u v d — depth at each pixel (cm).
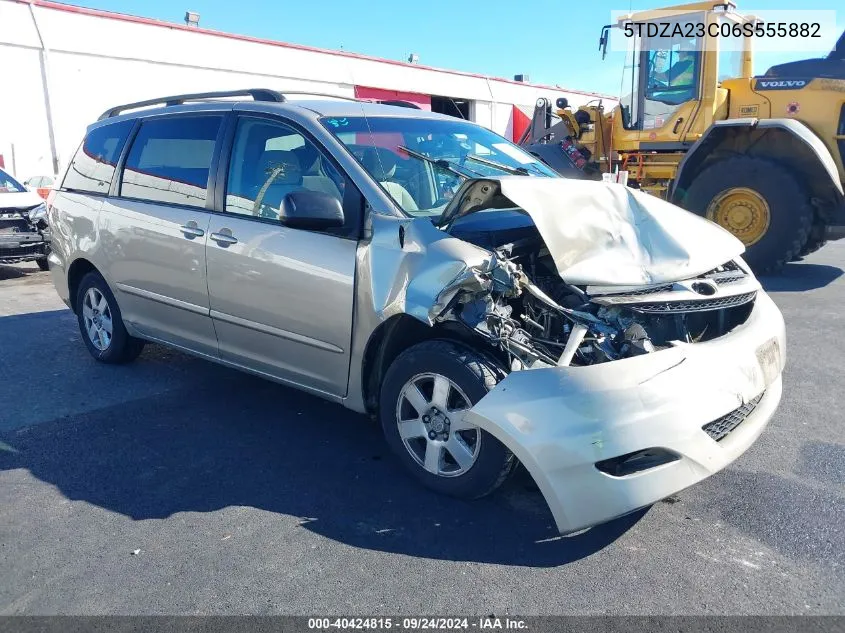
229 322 438
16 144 1552
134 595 288
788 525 328
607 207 364
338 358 384
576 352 321
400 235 356
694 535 322
